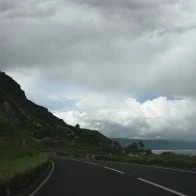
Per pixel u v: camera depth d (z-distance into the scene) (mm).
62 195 16188
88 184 20609
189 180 21984
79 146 182750
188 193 16234
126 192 16891
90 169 33969
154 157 49406
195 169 31922
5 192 14031
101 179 23578
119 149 155000
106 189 18109
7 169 17172
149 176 25141
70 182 21938
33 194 16688
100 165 40938
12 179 15406
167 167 35406
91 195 16016
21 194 16516
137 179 23125
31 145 52969
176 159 40938
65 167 37750
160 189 17828
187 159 39375
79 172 30328
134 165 40188
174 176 24719
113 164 43125
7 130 86375
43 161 31938
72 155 92812
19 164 21969
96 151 133250
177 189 17688
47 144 179750
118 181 22062
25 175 18703
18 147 37188
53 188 18953
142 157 55250
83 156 82375
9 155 30766
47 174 28688
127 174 27266
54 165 42000
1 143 35500
